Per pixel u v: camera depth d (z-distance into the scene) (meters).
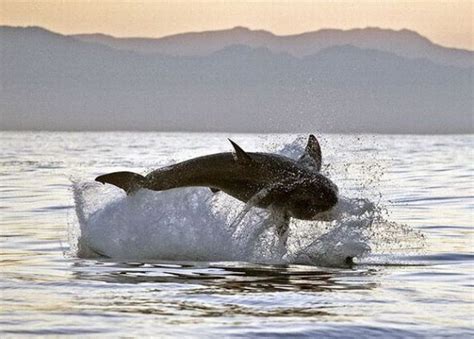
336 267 55.19
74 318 41.28
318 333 39.31
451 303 44.94
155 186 62.28
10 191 109.25
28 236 68.75
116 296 45.84
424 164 179.62
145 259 57.97
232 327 39.97
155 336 38.56
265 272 53.12
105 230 61.09
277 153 67.25
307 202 59.09
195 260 57.62
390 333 39.53
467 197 101.12
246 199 61.06
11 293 46.44
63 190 111.19
